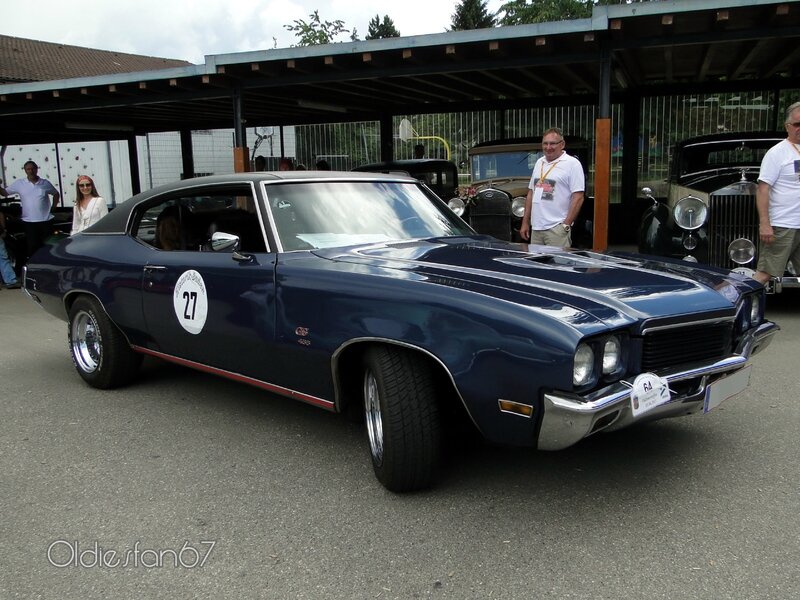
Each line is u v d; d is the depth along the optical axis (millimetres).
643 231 7680
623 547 2734
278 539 2879
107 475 3566
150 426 4297
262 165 15023
